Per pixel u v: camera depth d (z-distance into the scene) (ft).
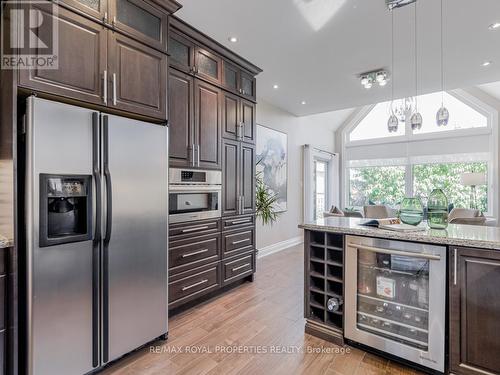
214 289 9.64
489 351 5.17
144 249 6.54
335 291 7.45
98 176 5.60
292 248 17.84
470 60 10.92
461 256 5.42
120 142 6.02
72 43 5.49
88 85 5.71
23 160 4.90
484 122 19.95
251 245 11.54
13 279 4.80
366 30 8.87
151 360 6.38
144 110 6.74
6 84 4.97
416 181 22.31
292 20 8.37
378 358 6.50
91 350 5.59
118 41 6.26
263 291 10.52
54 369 5.09
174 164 8.32
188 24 8.52
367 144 24.38
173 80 8.36
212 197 9.65
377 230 6.52
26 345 4.84
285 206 17.99
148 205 6.63
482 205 19.93
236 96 10.80
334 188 24.29
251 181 11.57
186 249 8.65
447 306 5.63
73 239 5.29
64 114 5.19
